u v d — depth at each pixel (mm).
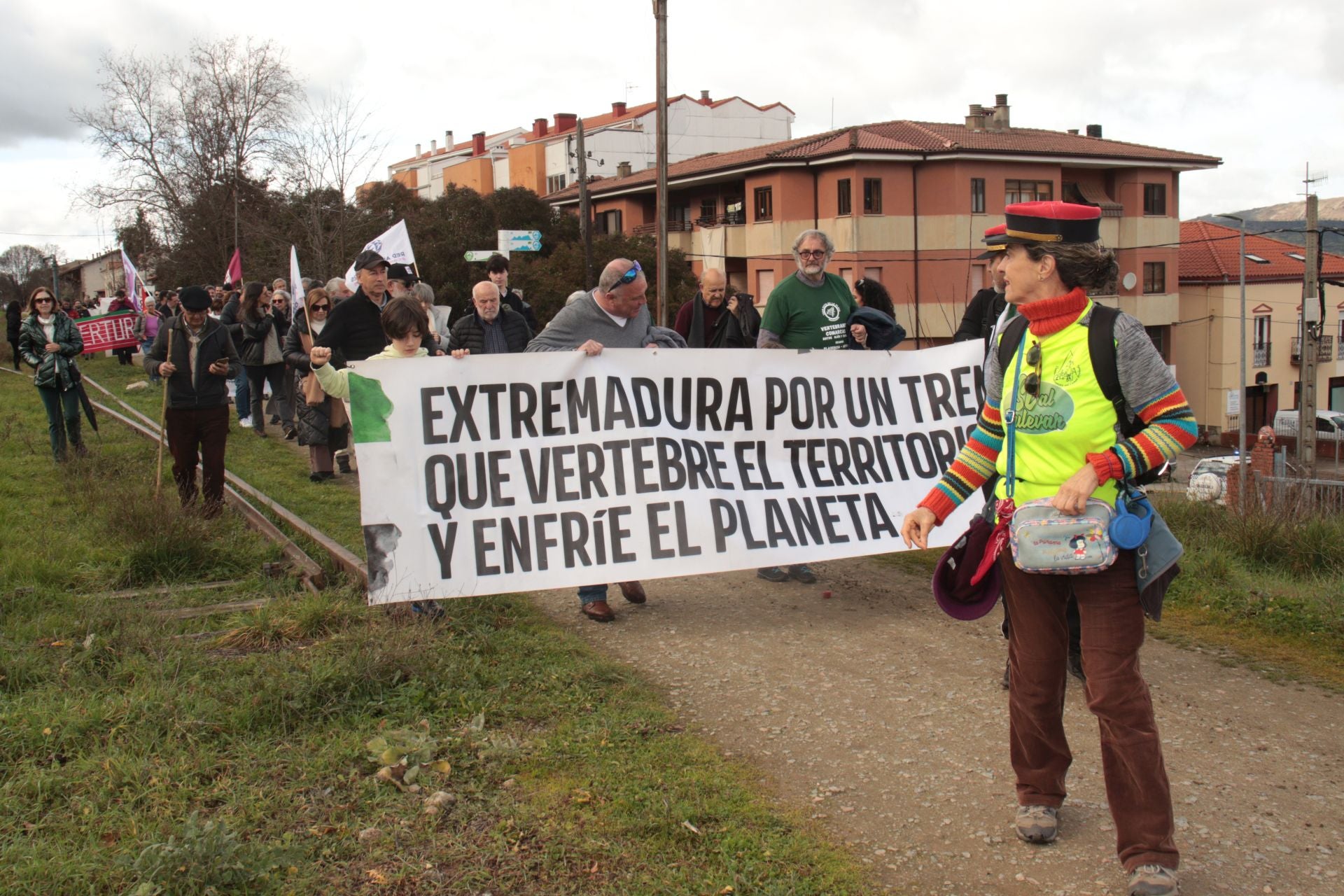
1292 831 3559
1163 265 50344
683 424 6117
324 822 3457
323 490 9617
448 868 3230
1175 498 9078
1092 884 3230
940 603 3674
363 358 7859
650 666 5160
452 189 44938
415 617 5281
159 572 6410
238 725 4082
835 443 6406
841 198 44219
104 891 3004
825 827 3572
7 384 22250
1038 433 3299
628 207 55156
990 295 6754
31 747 3844
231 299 14062
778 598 6371
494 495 5707
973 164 44281
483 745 4039
